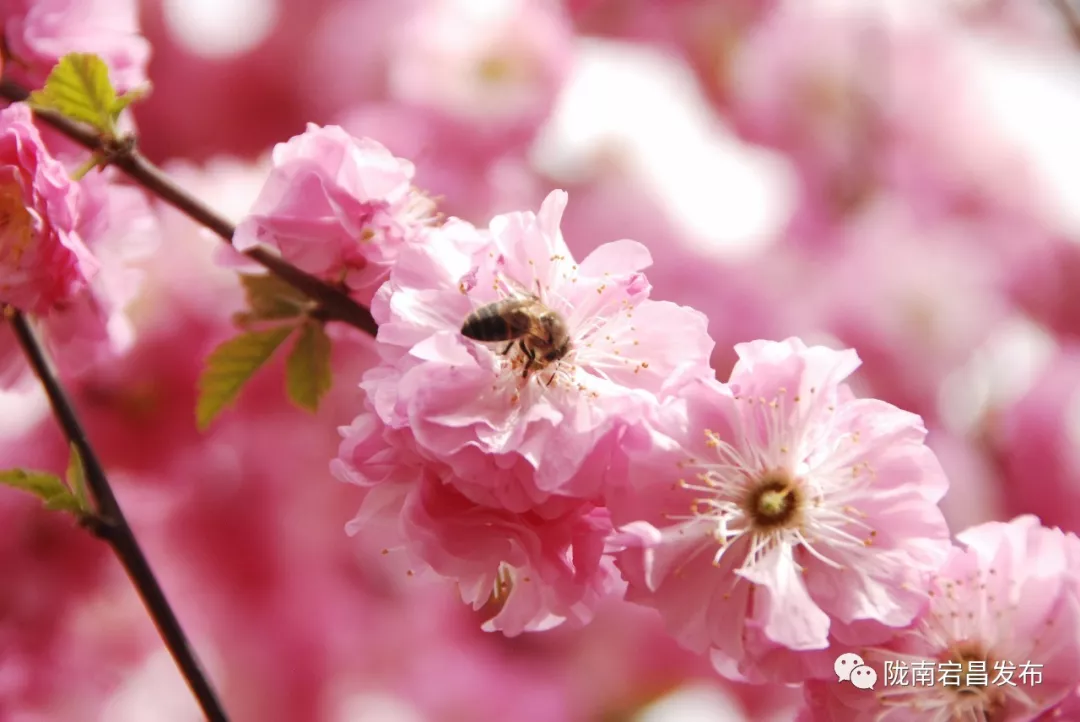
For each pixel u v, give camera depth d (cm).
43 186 52
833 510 50
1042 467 72
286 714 75
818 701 50
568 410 50
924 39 82
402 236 52
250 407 70
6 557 65
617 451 50
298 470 73
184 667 53
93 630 68
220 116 79
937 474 50
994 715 50
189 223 66
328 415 72
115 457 68
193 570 73
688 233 79
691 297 76
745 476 50
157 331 65
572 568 50
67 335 56
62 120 53
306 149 52
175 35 79
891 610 50
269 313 54
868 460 50
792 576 50
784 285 76
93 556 66
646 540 50
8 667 64
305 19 79
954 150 80
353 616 77
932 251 76
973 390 75
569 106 81
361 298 53
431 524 50
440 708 78
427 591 79
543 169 81
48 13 55
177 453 69
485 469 50
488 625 51
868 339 74
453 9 77
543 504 50
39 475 53
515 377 50
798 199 80
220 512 72
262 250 53
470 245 51
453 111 76
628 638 80
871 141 81
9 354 57
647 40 87
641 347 51
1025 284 77
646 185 81
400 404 50
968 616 50
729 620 50
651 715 80
